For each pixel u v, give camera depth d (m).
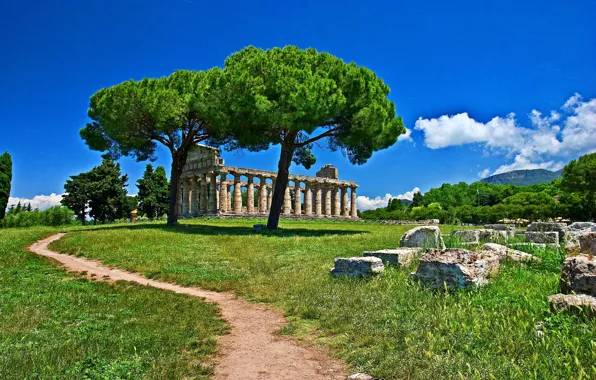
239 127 30.20
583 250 10.62
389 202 99.00
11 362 6.27
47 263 17.44
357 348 6.93
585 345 5.70
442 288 9.56
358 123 28.06
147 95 30.25
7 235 27.23
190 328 8.45
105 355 6.70
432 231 14.87
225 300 11.34
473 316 7.25
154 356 6.79
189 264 16.23
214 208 60.09
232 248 19.75
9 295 11.30
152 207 67.19
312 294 10.52
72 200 58.78
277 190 31.75
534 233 16.27
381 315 8.09
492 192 114.62
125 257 18.14
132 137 33.34
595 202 53.66
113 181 61.03
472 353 5.83
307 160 40.81
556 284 9.22
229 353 7.27
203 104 29.48
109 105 30.33
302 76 25.89
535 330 6.35
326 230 32.16
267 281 12.91
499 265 11.25
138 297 11.17
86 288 12.48
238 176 62.16
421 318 7.53
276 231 29.11
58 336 7.76
